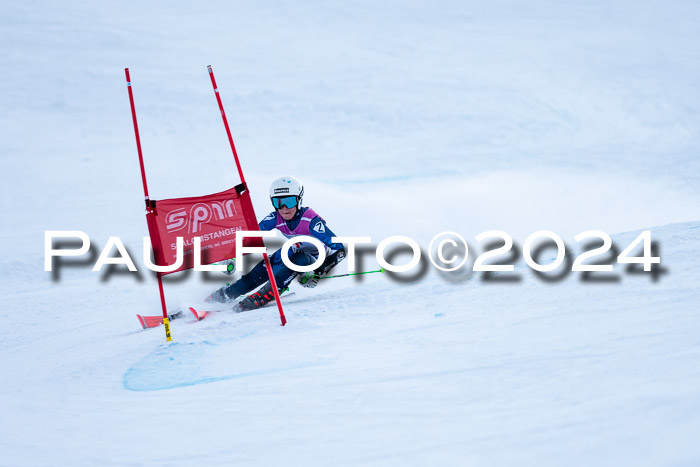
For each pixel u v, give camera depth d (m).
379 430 7.69
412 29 144.62
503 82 114.00
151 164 70.31
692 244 16.34
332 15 149.25
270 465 7.19
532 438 6.77
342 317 14.34
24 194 56.00
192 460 7.63
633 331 9.91
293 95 100.62
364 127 88.06
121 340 15.54
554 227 37.69
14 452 8.58
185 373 11.51
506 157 70.62
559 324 11.08
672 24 156.38
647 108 101.94
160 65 110.88
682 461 5.79
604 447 6.29
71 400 10.83
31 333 18.33
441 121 91.31
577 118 95.62
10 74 99.44
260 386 10.05
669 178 54.12
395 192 49.97
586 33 148.00
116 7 135.25
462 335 11.31
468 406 7.97
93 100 93.06
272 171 66.44
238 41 128.75
